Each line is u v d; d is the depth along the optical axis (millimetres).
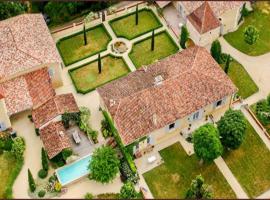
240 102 97188
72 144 91250
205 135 82750
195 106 90000
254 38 102625
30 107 92125
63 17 111938
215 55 100375
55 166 88375
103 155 84500
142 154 90312
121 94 90312
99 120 94812
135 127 87000
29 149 90625
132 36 108062
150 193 85938
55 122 91250
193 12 105188
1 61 93250
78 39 107938
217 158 89812
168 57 96938
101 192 85750
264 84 100375
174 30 109312
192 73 91750
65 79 101062
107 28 109688
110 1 114125
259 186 86625
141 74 93625
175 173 88312
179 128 92125
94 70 102625
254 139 92438
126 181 86688
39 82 94062
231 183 86938
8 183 85938
